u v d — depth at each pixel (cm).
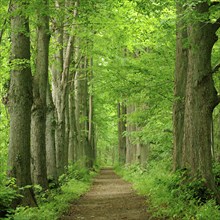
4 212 927
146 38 1917
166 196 1286
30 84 1195
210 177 1210
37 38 1423
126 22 1795
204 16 1033
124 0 1653
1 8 1271
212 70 1217
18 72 1172
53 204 1322
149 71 1822
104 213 1290
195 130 1230
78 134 3478
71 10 1480
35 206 1177
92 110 4050
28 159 1184
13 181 1090
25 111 1178
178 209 1085
